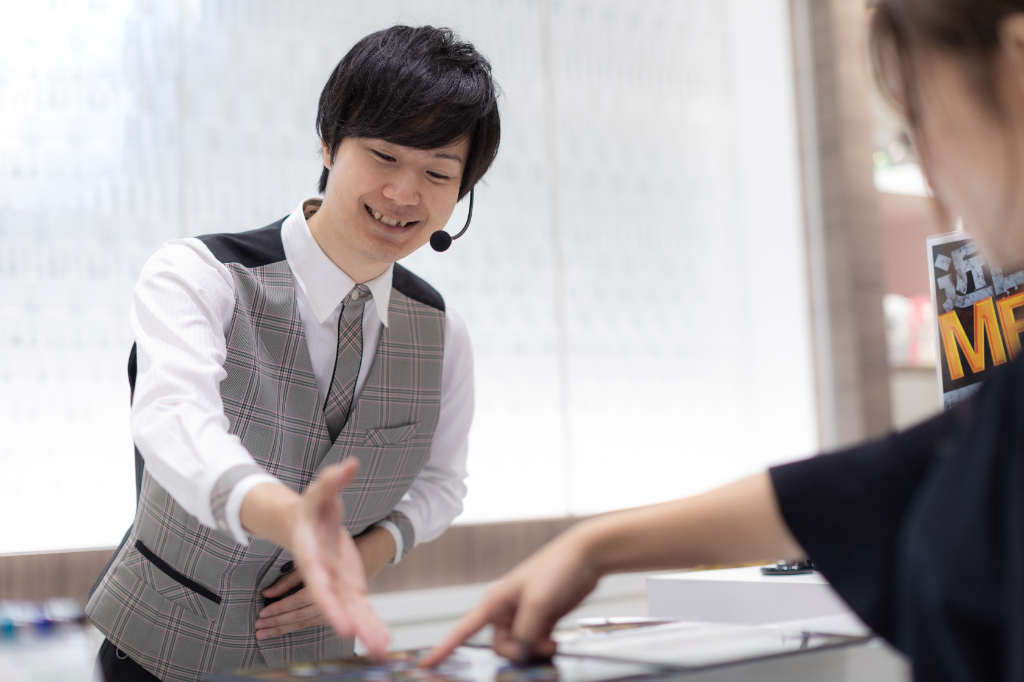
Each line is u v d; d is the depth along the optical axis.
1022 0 0.42
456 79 1.00
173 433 0.77
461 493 1.30
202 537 0.99
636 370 2.80
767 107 3.12
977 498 0.42
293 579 1.06
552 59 2.75
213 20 2.14
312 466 1.09
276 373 1.05
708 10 3.09
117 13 2.02
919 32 0.45
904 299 3.28
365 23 2.38
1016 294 1.06
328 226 1.07
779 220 3.10
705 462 2.90
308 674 0.56
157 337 0.91
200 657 1.03
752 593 1.02
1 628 0.56
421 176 1.03
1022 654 0.38
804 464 0.59
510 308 2.58
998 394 0.43
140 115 2.04
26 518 1.86
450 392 1.25
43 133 1.93
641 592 2.60
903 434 0.58
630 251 2.84
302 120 2.26
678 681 0.52
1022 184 0.43
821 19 3.10
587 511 2.65
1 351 1.86
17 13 1.92
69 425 1.91
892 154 3.17
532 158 2.67
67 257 1.94
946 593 0.42
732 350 3.00
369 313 1.13
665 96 2.97
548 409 2.62
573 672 0.53
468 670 0.55
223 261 1.04
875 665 0.66
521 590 0.58
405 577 2.24
